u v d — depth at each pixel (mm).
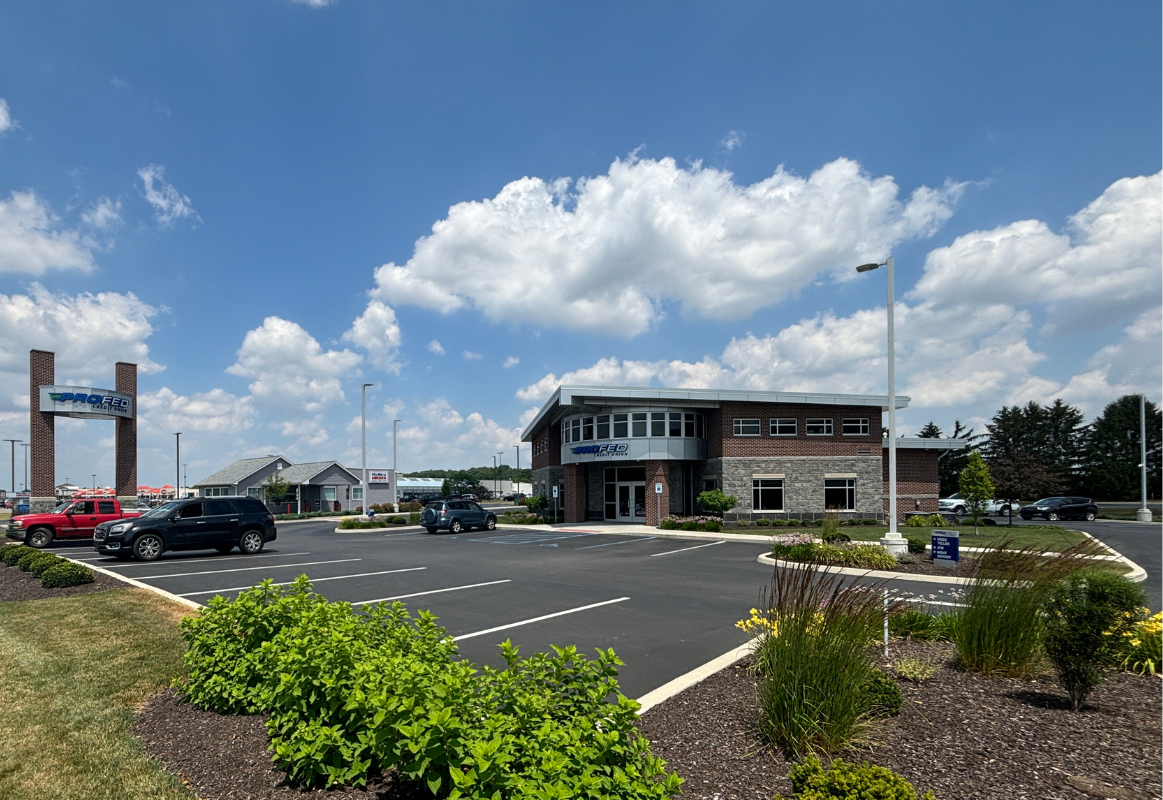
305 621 5148
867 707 4996
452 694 3615
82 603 11117
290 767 4211
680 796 3977
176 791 4188
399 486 83500
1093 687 5609
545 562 17906
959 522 33406
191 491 80375
